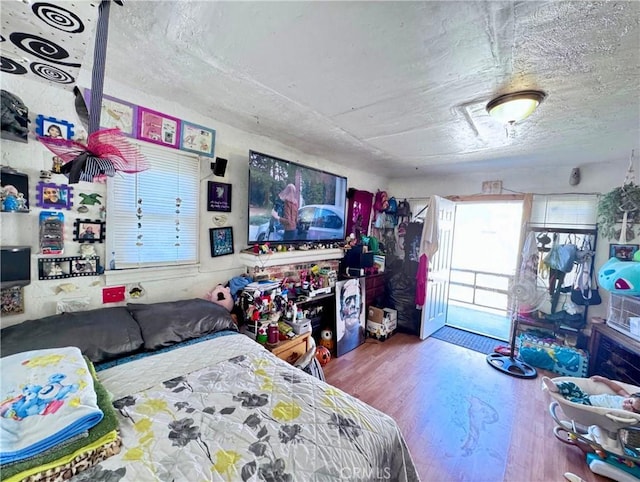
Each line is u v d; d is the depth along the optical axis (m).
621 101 1.61
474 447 1.79
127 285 1.79
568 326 3.04
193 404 1.09
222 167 2.20
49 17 0.72
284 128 2.29
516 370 2.77
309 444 0.94
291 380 1.31
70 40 0.81
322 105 1.82
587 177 3.09
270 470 0.83
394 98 1.69
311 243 3.00
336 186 3.24
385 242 4.36
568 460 1.71
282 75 1.47
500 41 1.12
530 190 3.44
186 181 2.05
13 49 0.84
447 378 2.64
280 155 2.73
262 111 1.97
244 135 2.40
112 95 1.63
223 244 2.30
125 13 1.04
